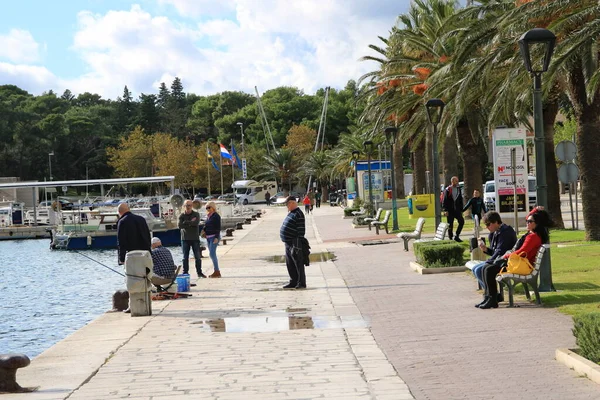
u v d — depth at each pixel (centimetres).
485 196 4253
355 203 5903
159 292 1608
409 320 1129
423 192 5278
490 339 936
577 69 2162
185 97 18850
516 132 2548
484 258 1639
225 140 14825
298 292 1589
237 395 726
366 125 6106
